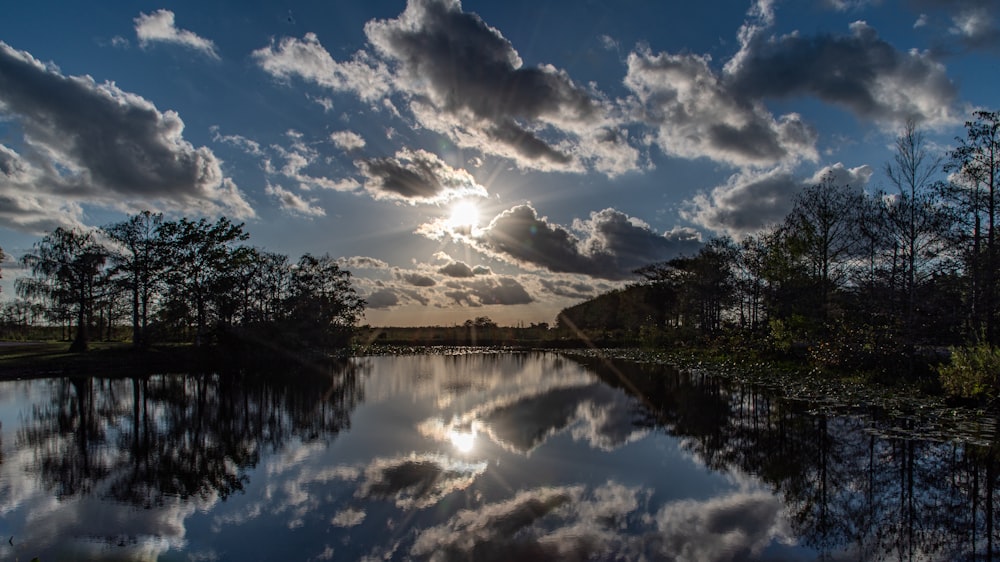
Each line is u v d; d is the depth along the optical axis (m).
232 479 11.20
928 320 22.08
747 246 39.03
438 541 7.95
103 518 9.09
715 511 9.18
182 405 21.20
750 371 30.22
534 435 15.17
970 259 20.48
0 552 7.86
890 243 23.67
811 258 32.28
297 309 50.44
